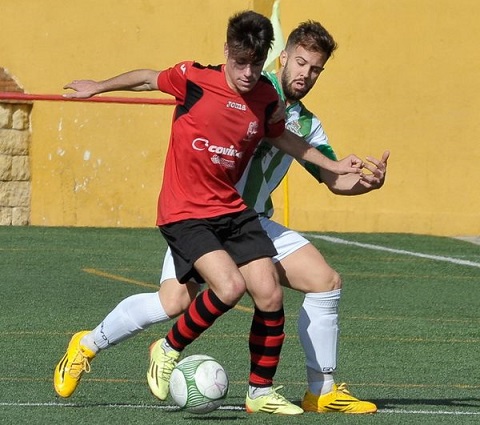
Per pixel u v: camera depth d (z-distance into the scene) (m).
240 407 18.95
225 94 17.25
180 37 52.69
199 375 17.23
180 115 17.48
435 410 18.98
